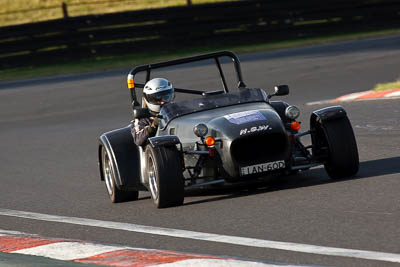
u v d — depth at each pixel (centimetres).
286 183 2911
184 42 10419
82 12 13088
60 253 2036
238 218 2369
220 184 2767
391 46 8894
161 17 10319
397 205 2280
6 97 8131
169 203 2717
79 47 10131
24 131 6094
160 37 10344
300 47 9775
